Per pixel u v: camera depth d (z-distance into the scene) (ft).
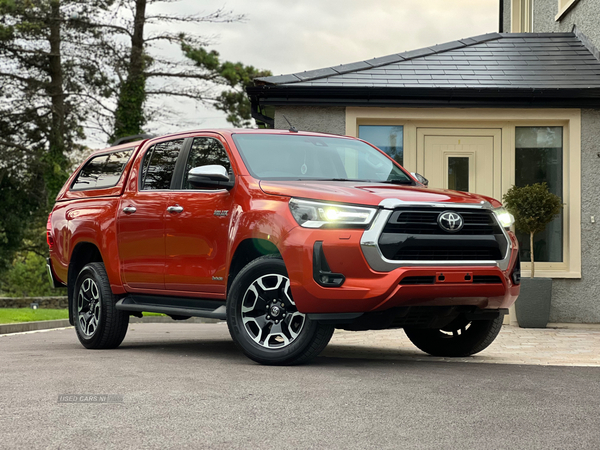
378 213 17.63
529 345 26.32
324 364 19.33
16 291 227.20
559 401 14.11
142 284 22.88
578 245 35.29
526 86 35.06
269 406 13.46
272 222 18.48
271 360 18.74
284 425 12.00
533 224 33.83
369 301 17.38
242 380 16.35
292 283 17.92
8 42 92.32
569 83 35.40
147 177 23.54
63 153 98.27
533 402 13.98
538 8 52.80
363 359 20.92
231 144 21.21
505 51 40.37
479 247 18.47
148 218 22.56
